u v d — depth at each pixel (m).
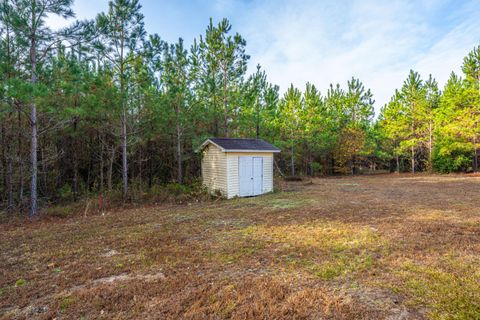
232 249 4.17
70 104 8.34
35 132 7.48
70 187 11.30
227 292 2.78
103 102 8.32
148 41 8.83
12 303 2.69
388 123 22.98
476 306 2.38
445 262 3.41
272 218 6.28
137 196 9.30
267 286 2.88
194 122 12.12
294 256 3.79
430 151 20.62
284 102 20.73
